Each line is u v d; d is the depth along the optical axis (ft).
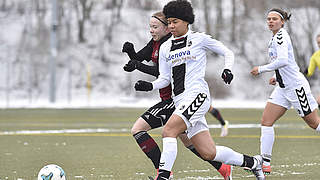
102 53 450.71
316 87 393.50
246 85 391.65
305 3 472.03
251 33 458.50
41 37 479.82
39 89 409.49
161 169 75.36
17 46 466.29
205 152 77.41
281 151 126.93
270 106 95.61
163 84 78.74
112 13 492.54
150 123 83.15
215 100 371.76
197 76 75.82
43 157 118.32
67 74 423.23
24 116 238.07
